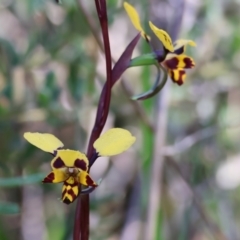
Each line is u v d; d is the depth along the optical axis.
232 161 0.49
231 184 0.49
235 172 0.49
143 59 0.29
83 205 0.28
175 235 0.47
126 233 0.43
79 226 0.28
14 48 0.38
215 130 0.42
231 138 0.50
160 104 0.39
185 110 0.47
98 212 0.45
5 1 0.41
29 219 0.49
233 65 0.46
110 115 0.44
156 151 0.38
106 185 0.48
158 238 0.39
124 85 0.38
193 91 0.46
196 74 0.44
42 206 0.48
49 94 0.38
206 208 0.46
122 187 0.48
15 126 0.40
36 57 0.39
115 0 0.38
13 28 0.46
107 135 0.27
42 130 0.44
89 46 0.40
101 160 0.46
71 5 0.39
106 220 0.45
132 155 0.49
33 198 0.49
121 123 0.45
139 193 0.44
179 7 0.39
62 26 0.39
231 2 0.46
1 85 0.41
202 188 0.49
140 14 0.40
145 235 0.38
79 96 0.40
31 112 0.38
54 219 0.47
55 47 0.39
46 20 0.40
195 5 0.42
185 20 0.41
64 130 0.45
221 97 0.48
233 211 0.52
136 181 0.45
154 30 0.27
